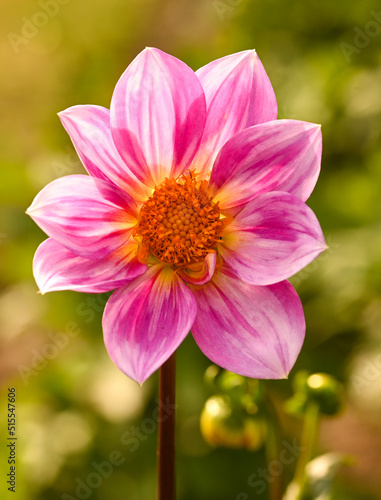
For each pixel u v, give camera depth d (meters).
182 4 1.38
